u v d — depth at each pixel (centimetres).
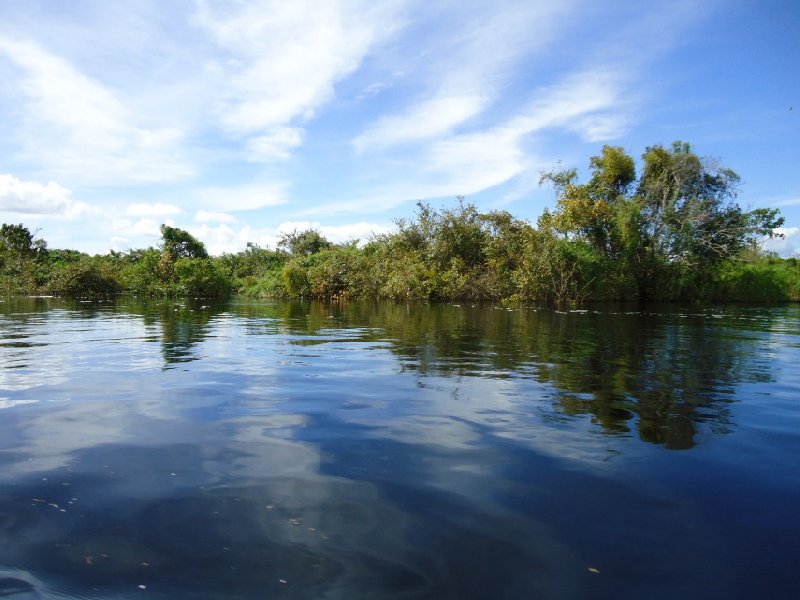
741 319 1281
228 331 930
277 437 306
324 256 2956
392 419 346
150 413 357
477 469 256
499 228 2486
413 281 2328
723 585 160
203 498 222
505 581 162
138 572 167
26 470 252
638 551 180
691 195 2325
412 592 156
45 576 165
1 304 1852
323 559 175
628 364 573
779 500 221
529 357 622
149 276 2875
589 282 2109
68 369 525
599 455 276
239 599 153
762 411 366
